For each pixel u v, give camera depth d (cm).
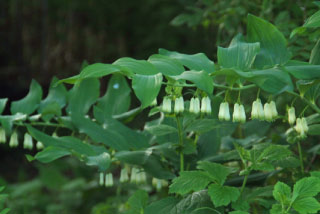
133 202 276
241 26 450
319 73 197
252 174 302
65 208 597
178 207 251
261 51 231
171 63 207
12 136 315
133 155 281
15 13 1384
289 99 312
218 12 448
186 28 1152
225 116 223
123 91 349
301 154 295
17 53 1364
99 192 614
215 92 369
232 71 192
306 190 196
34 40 1370
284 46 228
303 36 344
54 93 341
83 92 336
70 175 802
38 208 609
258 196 270
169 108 225
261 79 190
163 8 1276
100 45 1352
